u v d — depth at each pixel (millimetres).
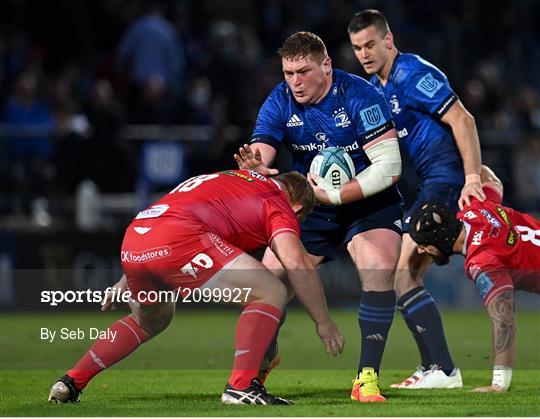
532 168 46938
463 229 20875
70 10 52875
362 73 49219
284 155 42938
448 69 59406
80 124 44625
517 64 63375
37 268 42094
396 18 60688
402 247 22562
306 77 20406
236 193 18781
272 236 18562
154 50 50062
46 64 52875
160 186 43375
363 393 19500
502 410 17656
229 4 56844
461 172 23047
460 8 63531
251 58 52844
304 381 23406
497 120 51906
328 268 43562
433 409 17734
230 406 17984
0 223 42219
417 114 23078
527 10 65875
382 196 21094
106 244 42906
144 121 45250
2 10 53375
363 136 20766
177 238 18297
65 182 43125
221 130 43062
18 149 43594
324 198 20734
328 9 58125
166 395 20531
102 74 50656
